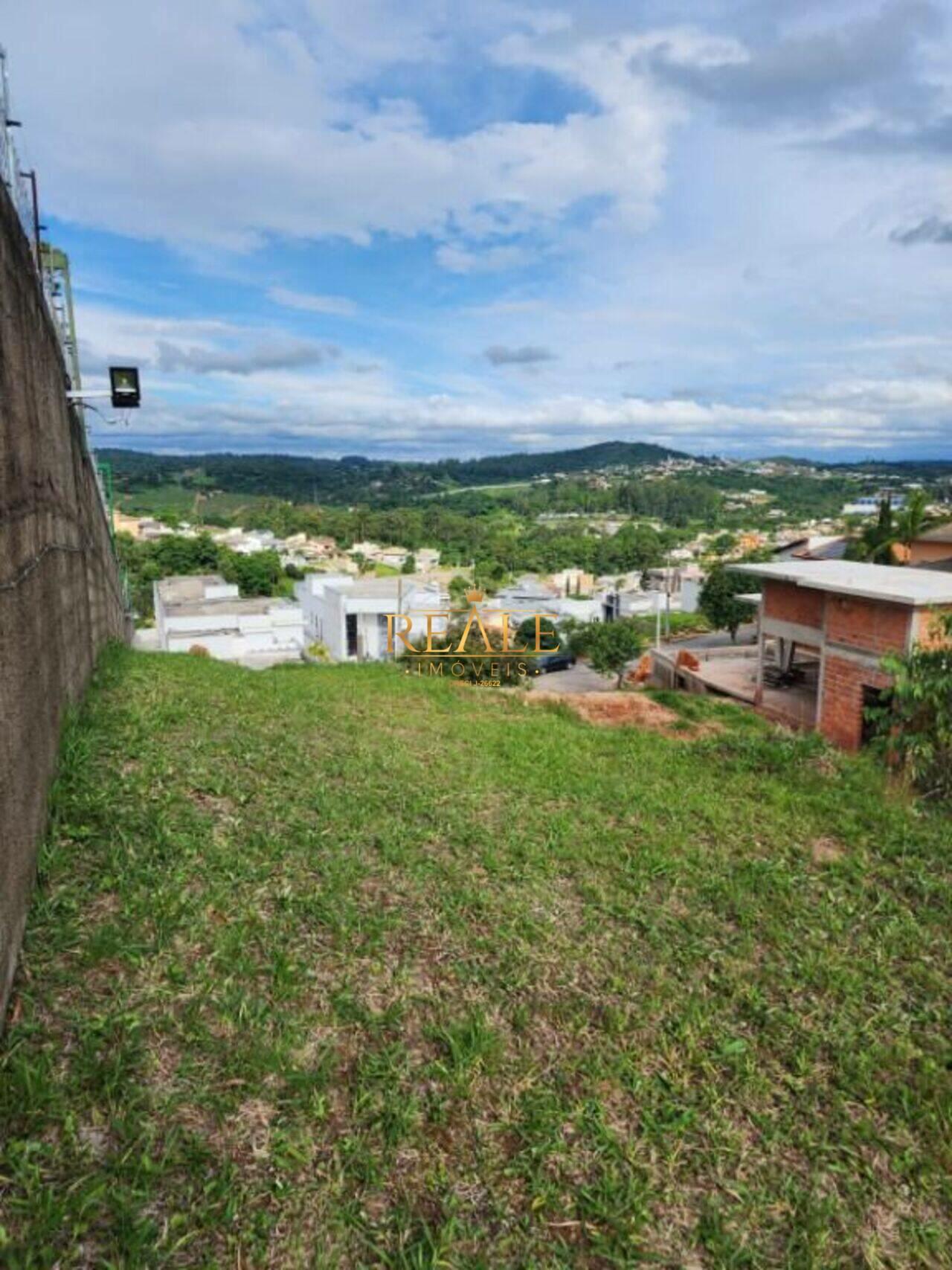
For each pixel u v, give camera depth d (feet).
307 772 14.16
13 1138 5.28
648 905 10.77
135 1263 4.63
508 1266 5.24
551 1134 6.38
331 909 9.18
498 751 18.83
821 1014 8.64
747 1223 5.91
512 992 8.29
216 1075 6.30
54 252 19.21
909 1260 5.84
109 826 9.87
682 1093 7.14
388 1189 5.68
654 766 18.65
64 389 18.29
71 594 15.72
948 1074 7.83
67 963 7.18
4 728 6.93
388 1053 6.95
